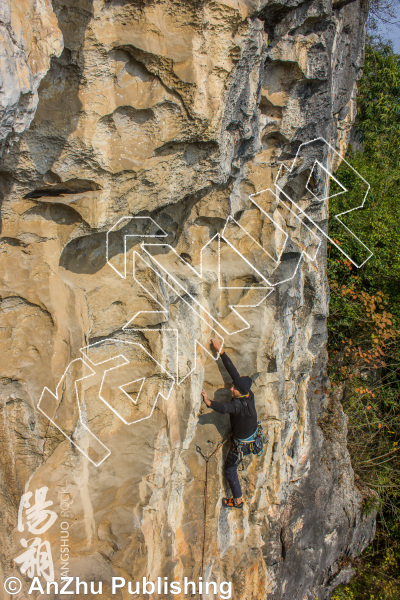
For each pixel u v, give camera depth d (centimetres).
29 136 258
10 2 198
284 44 372
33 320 300
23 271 292
